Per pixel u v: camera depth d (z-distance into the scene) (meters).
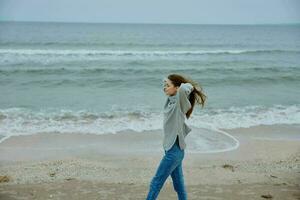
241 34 95.62
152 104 14.42
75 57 29.38
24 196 4.82
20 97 15.59
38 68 23.27
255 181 5.75
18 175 6.36
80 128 10.63
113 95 16.62
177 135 3.86
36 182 5.68
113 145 9.03
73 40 53.22
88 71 23.33
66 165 7.28
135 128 10.69
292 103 15.12
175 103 3.84
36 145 8.93
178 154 3.89
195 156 8.07
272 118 12.32
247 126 11.20
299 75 23.39
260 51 38.72
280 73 24.84
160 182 3.95
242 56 34.97
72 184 5.48
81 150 8.59
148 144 9.18
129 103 14.59
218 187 5.34
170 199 4.76
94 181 5.73
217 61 30.45
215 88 19.36
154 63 27.97
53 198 4.75
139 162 7.70
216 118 12.12
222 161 7.76
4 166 7.15
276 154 8.47
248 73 24.80
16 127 10.60
